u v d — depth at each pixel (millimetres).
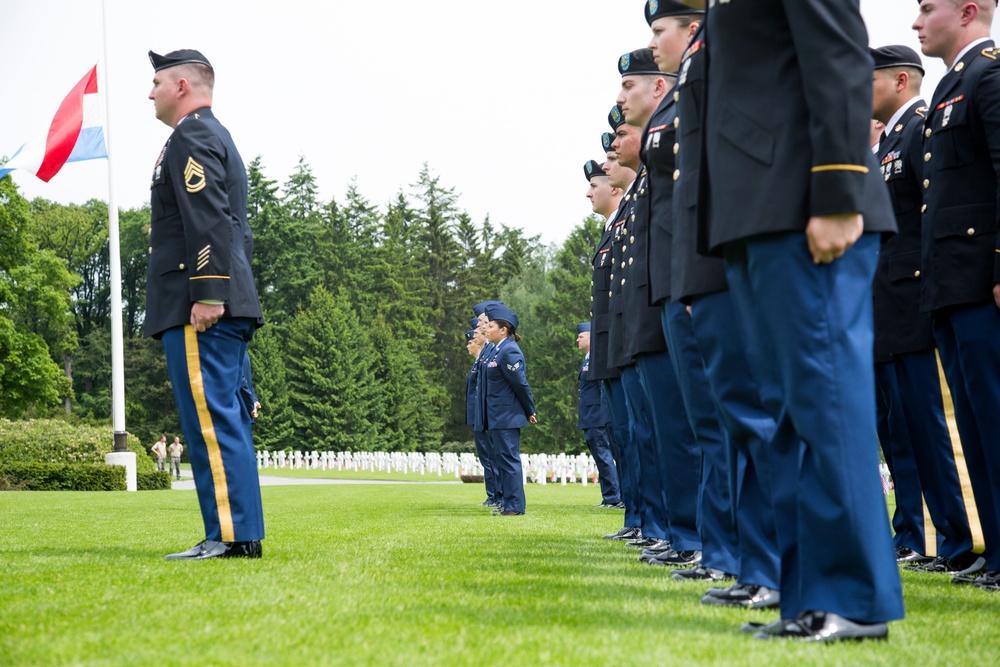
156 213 5254
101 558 5012
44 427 26281
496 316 11586
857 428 2914
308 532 6977
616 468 12500
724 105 3145
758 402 3568
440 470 45375
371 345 61688
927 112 5207
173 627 2922
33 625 2965
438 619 3064
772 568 3607
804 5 2898
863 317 2996
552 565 4855
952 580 4840
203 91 5387
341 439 57594
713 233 3125
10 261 43406
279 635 2791
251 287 5305
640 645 2684
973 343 4699
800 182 2955
